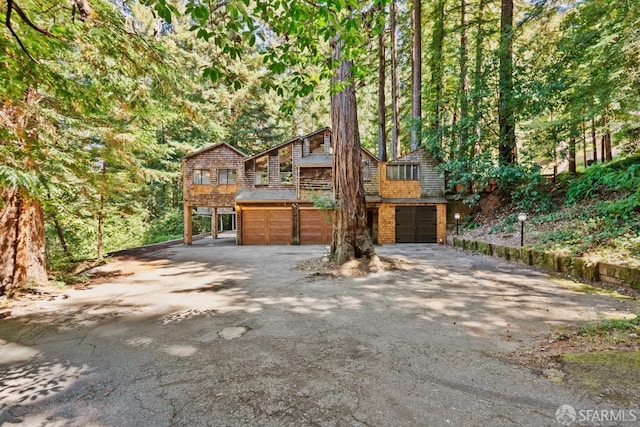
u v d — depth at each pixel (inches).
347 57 136.3
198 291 242.2
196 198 634.8
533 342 129.6
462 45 623.2
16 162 200.5
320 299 208.8
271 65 136.3
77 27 167.3
